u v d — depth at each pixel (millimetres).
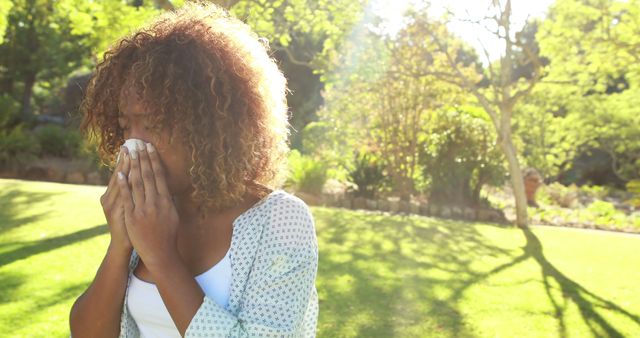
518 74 28719
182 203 1260
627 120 20562
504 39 11906
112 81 1277
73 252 6637
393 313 5309
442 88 14344
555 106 22594
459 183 14203
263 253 1154
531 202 15625
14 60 20219
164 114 1172
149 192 1141
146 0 10297
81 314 1249
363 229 9758
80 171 14609
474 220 12938
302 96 22891
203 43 1221
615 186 26719
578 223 13188
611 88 27234
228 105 1192
